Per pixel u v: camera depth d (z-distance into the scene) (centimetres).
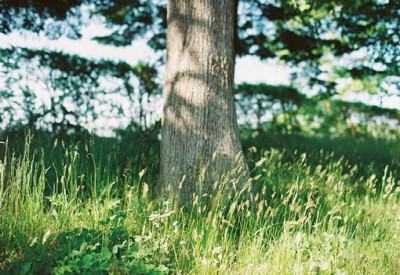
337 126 1283
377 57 513
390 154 749
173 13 353
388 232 320
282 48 645
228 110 348
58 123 507
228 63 353
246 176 345
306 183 383
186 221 306
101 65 569
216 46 343
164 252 241
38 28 523
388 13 477
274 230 309
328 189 399
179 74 343
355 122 1229
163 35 648
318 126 1302
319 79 667
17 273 215
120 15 596
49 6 504
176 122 341
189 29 341
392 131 1118
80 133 507
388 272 277
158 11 607
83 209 306
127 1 569
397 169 583
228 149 339
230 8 359
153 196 359
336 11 494
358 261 273
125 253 245
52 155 375
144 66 610
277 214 328
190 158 333
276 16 584
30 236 266
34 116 489
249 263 263
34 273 221
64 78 532
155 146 461
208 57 340
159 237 274
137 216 303
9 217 268
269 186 409
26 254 233
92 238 259
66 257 222
